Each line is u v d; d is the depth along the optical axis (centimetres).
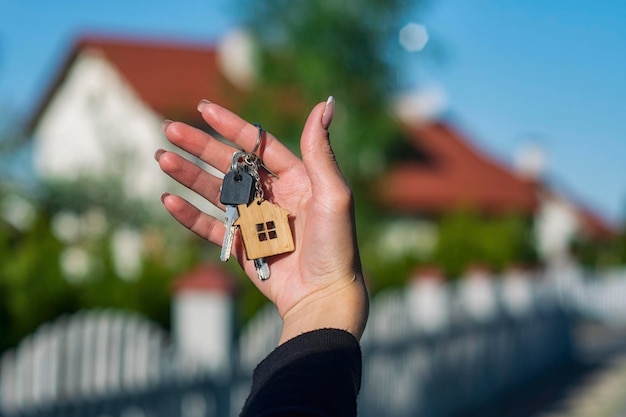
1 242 680
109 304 815
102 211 1895
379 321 785
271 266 162
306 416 122
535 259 2497
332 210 155
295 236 165
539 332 1373
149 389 468
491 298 1152
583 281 2428
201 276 549
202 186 172
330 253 156
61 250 705
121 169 2003
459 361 1009
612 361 1529
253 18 2475
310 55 2433
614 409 1066
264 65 2486
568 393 1191
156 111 2770
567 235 4141
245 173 166
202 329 543
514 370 1230
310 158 157
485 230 2342
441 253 2302
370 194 2492
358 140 2453
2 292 636
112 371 447
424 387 886
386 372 789
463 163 3803
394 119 2527
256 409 125
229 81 2575
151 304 829
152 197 2047
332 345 137
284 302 158
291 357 134
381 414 771
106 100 2272
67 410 412
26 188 1766
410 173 3609
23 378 398
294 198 169
